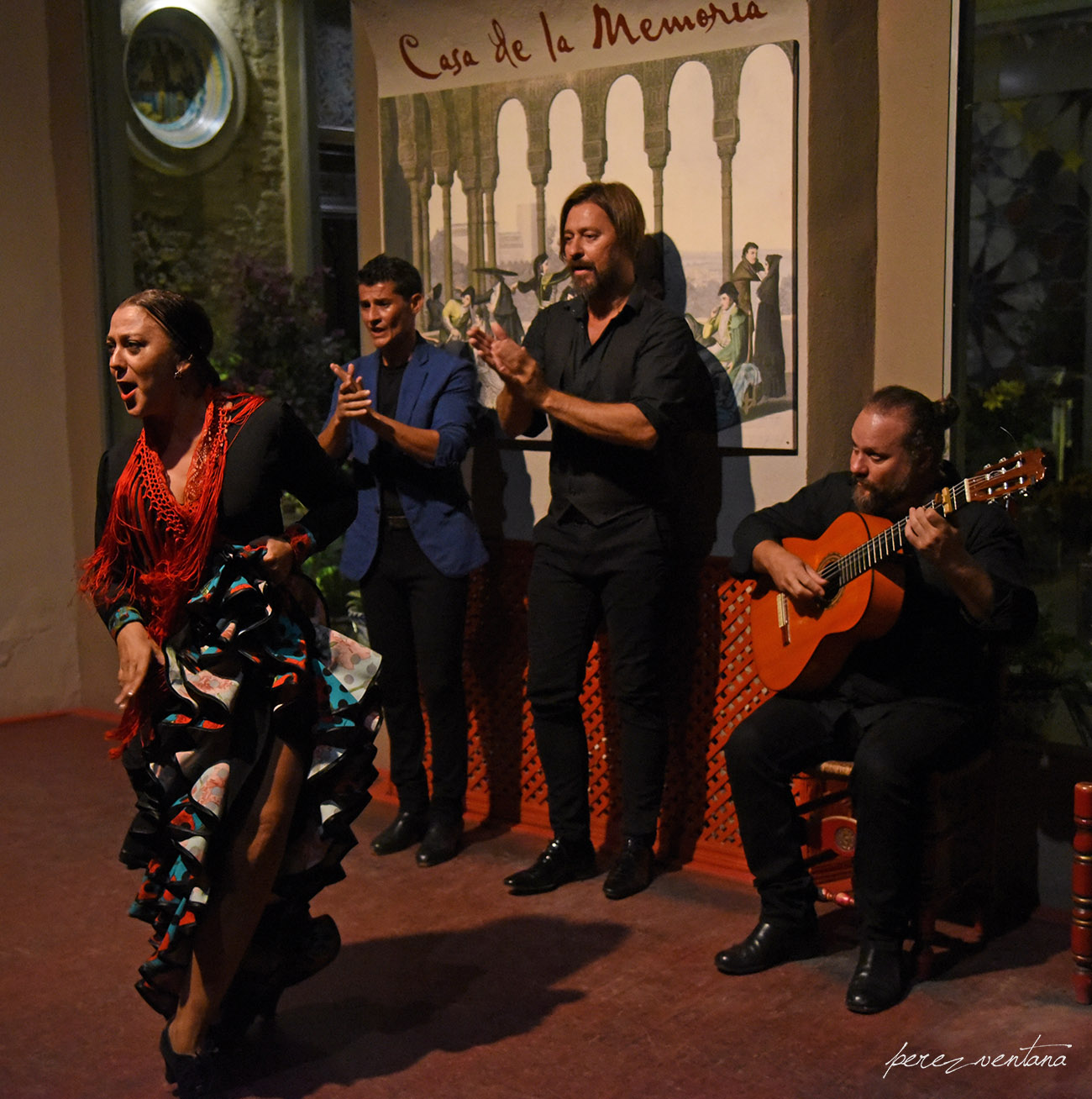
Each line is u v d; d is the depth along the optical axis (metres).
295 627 2.60
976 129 3.55
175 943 2.44
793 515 3.43
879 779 2.97
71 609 5.72
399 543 3.93
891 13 3.61
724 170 3.71
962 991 3.07
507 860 3.98
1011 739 3.56
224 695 2.43
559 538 3.72
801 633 3.19
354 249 5.72
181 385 2.55
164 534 2.52
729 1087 2.66
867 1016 2.95
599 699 4.06
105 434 5.50
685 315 3.84
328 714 2.58
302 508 5.12
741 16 3.61
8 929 3.52
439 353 3.95
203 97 5.67
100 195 5.41
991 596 2.89
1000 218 3.57
